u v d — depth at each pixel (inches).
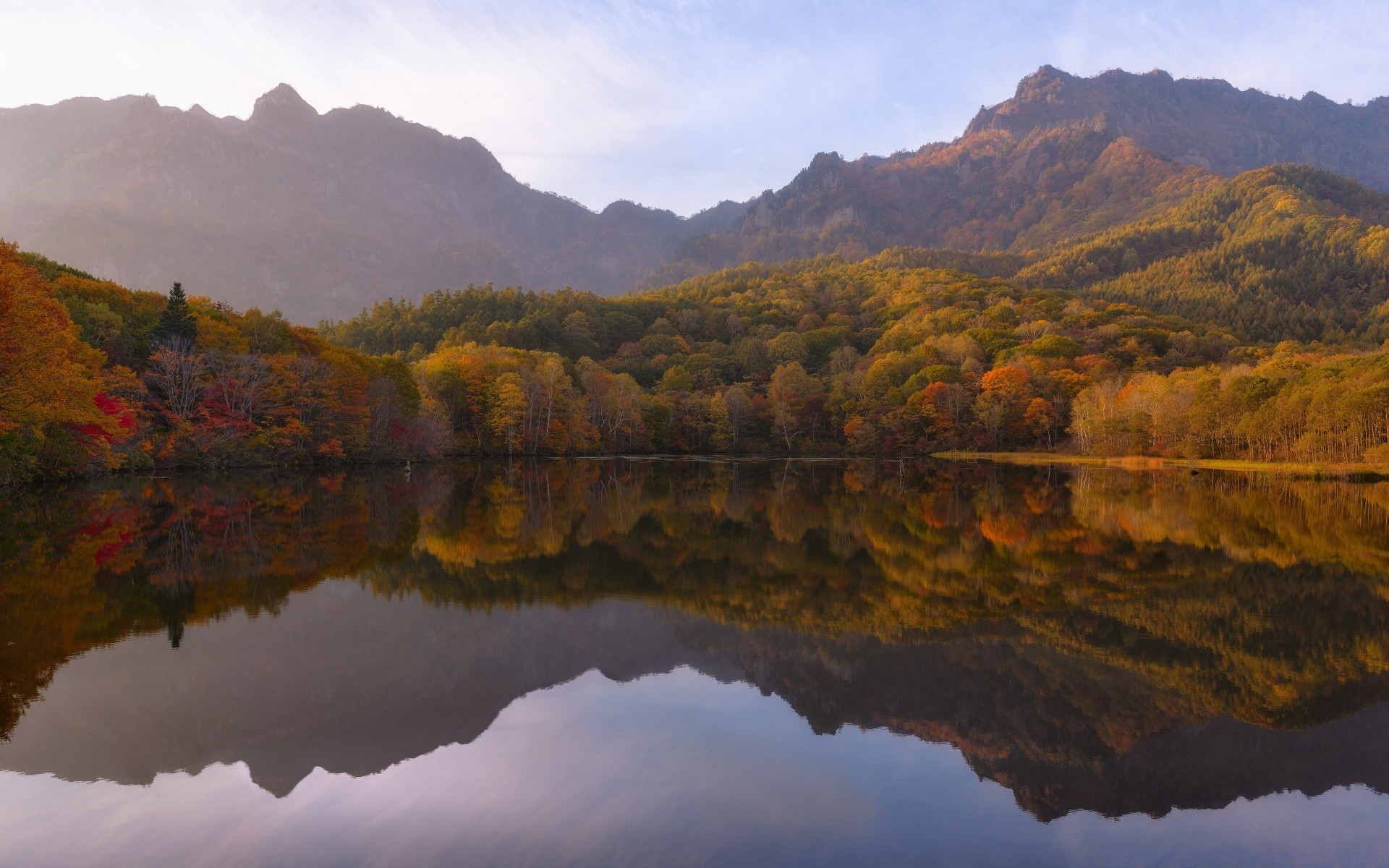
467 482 2832.2
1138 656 751.1
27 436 1809.8
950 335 6392.7
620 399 5280.5
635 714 577.9
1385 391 3078.2
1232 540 1477.6
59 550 1186.6
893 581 1089.4
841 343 7760.8
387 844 383.9
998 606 945.5
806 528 1628.9
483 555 1251.2
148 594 922.1
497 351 5403.5
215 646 720.3
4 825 398.9
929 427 5265.8
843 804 439.8
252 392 2923.2
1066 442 4982.8
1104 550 1366.9
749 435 5787.4
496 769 475.5
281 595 932.6
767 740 531.5
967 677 683.4
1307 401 3405.5
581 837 393.4
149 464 2536.9
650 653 737.0
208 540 1332.4
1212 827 435.2
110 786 445.7
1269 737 563.5
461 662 692.7
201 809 418.9
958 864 380.5
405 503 2042.3
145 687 606.2
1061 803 451.5
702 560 1239.5
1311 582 1101.1
